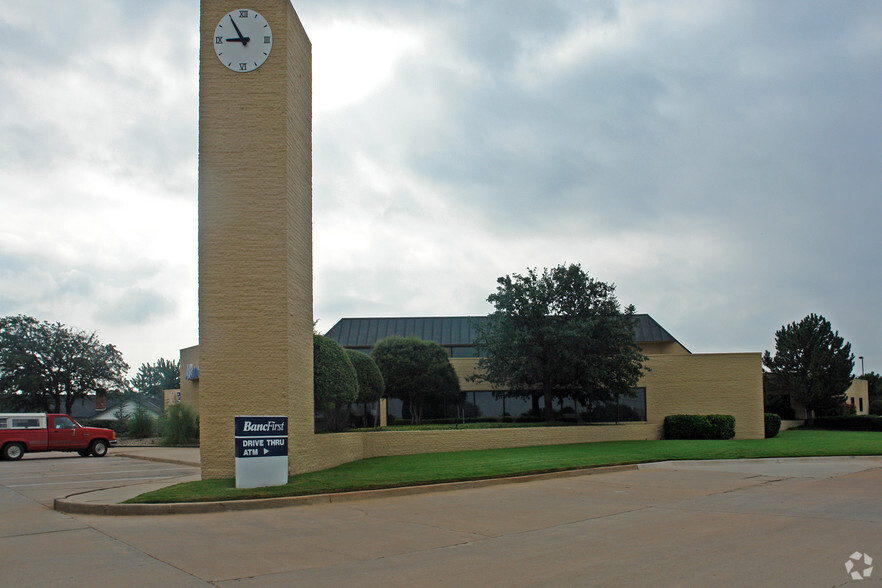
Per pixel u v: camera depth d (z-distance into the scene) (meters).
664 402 33.88
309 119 19.70
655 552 8.83
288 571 8.13
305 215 19.00
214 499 13.30
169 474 20.39
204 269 17.06
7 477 20.05
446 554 9.02
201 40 17.73
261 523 11.59
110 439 31.08
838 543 9.23
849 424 45.28
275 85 17.62
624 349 31.03
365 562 8.60
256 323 16.95
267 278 17.08
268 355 16.88
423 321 48.81
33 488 16.92
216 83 17.64
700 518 11.48
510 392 35.91
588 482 16.84
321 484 15.09
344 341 47.31
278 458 15.11
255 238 17.17
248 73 17.67
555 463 19.50
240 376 16.80
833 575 7.52
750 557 8.42
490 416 36.72
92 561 8.68
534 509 12.82
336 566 8.39
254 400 16.75
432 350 37.09
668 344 47.78
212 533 10.65
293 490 14.24
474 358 38.00
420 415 36.97
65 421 30.02
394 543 9.80
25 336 58.94
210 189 17.28
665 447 25.36
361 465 20.14
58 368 59.56
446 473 17.22
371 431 24.09
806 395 47.19
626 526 10.88
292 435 17.05
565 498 14.21
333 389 22.39
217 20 17.81
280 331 16.94
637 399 34.16
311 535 10.45
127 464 25.19
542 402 36.00
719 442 28.25
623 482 16.77
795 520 11.11
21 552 9.23
